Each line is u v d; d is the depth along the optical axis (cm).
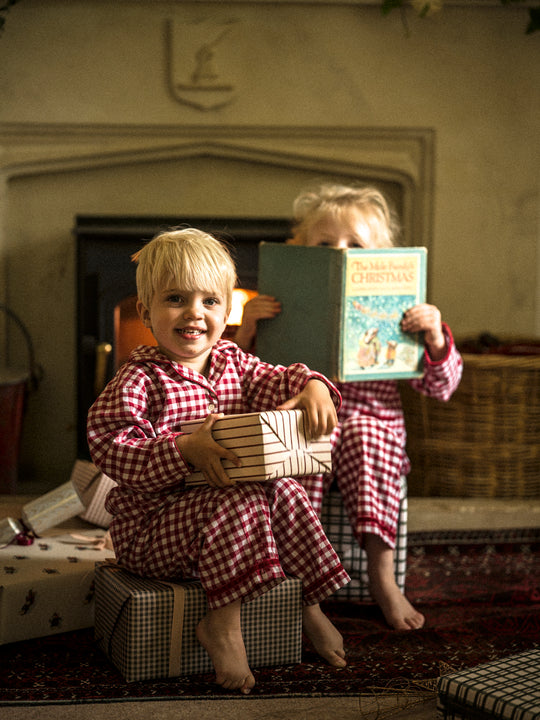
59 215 249
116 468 123
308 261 158
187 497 126
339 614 154
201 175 251
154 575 128
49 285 251
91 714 110
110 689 117
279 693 118
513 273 255
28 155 241
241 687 118
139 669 120
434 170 250
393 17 243
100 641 132
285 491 130
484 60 246
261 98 243
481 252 254
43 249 250
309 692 118
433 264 253
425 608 159
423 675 126
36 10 235
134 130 242
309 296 158
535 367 200
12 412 225
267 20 240
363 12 242
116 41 238
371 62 244
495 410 202
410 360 161
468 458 205
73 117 239
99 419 125
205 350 133
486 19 244
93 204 250
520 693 99
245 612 125
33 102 238
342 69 244
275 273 166
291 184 253
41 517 156
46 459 256
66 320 252
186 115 242
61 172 248
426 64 245
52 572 138
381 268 155
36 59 237
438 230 252
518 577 176
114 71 239
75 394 254
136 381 128
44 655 130
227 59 240
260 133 246
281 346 164
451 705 103
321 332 156
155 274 129
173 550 125
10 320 251
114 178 250
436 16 243
